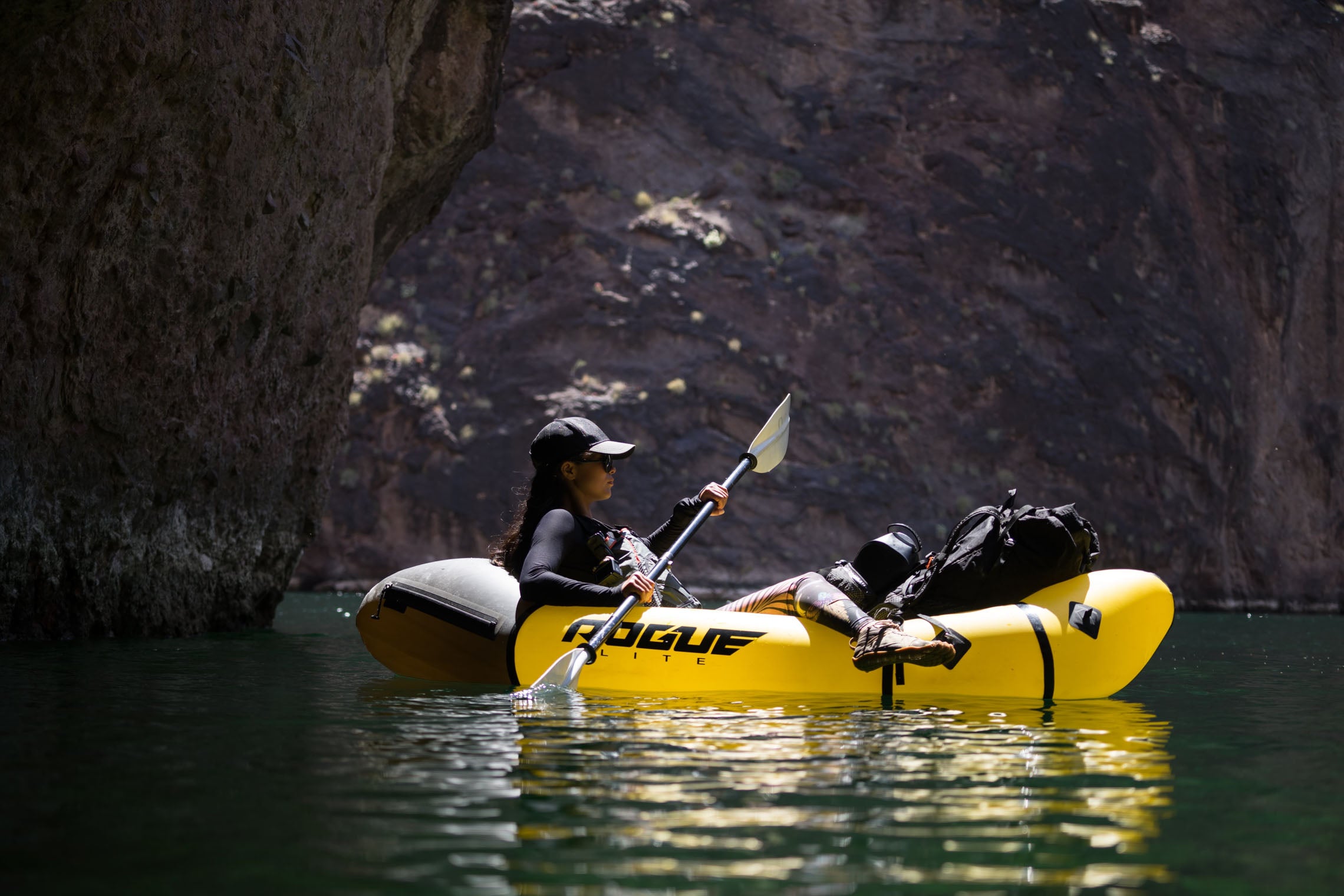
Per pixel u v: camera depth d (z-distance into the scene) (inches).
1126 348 1089.4
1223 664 317.7
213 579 385.1
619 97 1130.7
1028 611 198.8
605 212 1091.9
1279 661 331.0
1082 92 1167.0
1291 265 1162.6
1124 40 1211.2
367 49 410.6
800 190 1117.1
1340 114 1227.2
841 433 1030.4
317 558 960.3
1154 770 134.0
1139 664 206.7
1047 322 1085.1
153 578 352.2
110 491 328.2
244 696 199.5
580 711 177.3
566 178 1099.3
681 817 108.1
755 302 1067.9
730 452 1009.5
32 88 265.9
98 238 302.0
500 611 221.5
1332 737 164.2
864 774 128.3
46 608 313.3
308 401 419.8
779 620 202.5
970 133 1141.1
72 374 306.7
